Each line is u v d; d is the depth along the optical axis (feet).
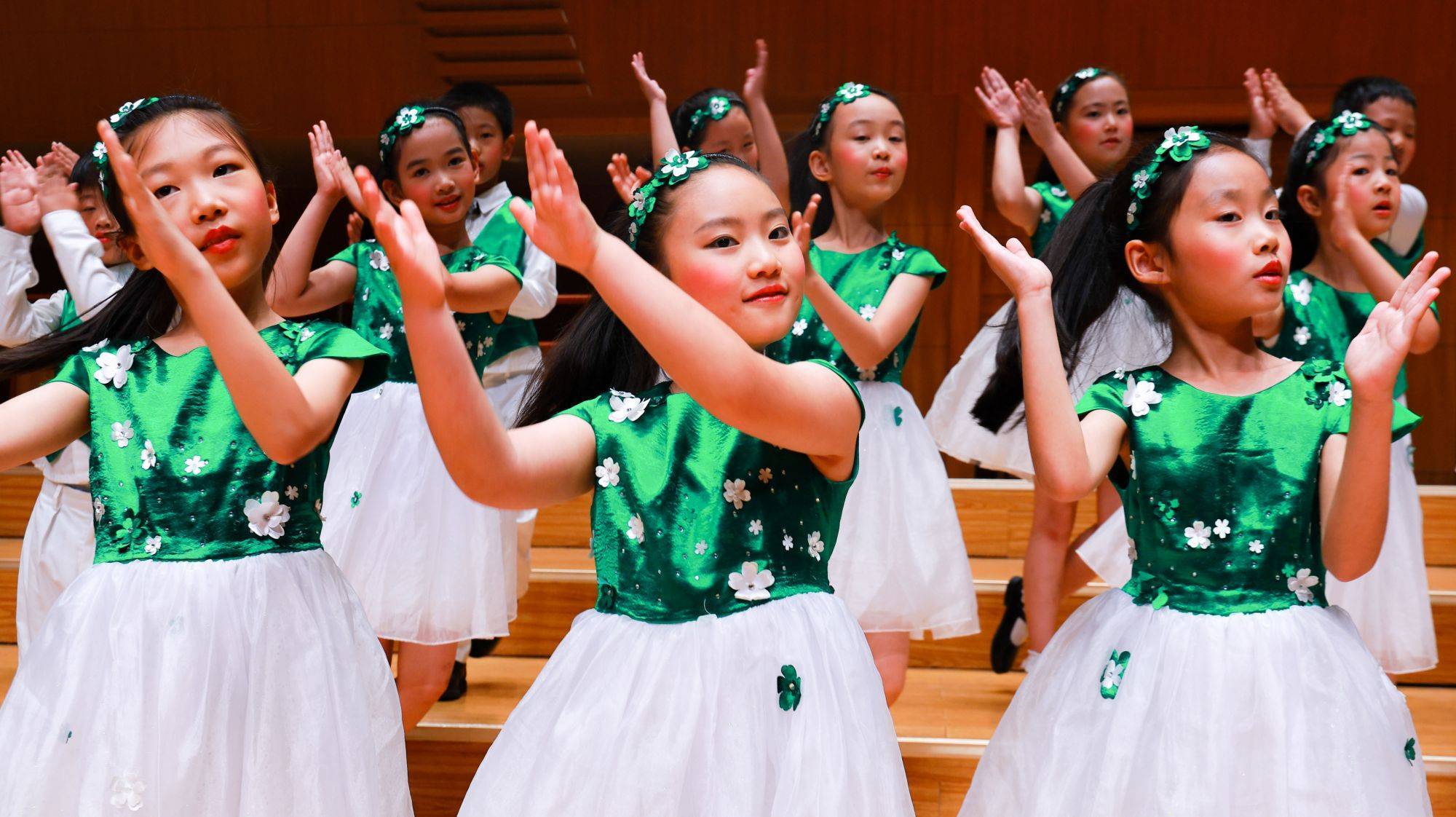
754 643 5.55
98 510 6.66
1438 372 21.38
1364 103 12.75
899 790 5.60
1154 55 21.52
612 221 8.03
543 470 5.56
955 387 11.94
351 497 9.92
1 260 10.59
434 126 10.48
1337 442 6.40
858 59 22.22
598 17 22.79
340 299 10.77
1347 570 6.16
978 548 13.99
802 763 5.34
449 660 9.70
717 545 5.69
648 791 5.28
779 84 22.48
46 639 6.40
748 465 5.78
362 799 6.37
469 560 9.69
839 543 9.87
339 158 10.84
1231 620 6.33
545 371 6.55
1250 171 6.61
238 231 6.57
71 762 6.13
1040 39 21.77
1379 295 9.13
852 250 10.65
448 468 5.14
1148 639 6.42
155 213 5.63
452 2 22.72
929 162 22.11
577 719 5.50
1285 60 21.26
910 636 10.25
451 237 10.80
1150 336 9.36
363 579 9.64
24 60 23.17
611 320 6.43
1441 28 20.98
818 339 10.23
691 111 12.60
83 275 10.24
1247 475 6.50
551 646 12.05
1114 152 13.19
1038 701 6.70
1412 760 6.27
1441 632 11.34
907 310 10.06
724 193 5.52
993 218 22.17
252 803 6.11
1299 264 10.19
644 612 5.69
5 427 6.49
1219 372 6.79
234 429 6.59
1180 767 6.05
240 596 6.40
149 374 6.74
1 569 12.74
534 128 4.64
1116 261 7.23
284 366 6.15
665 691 5.49
